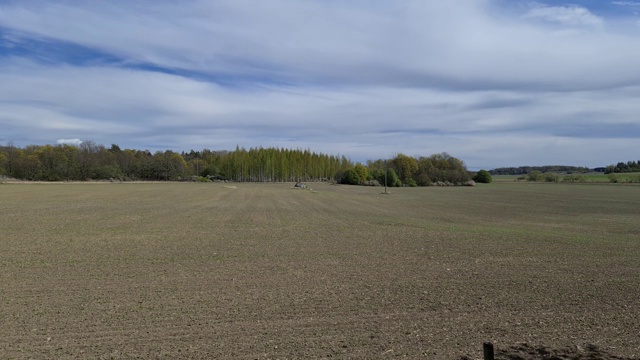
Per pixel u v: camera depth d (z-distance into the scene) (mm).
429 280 11516
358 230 22672
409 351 6695
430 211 36844
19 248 16031
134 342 6957
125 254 15039
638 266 13547
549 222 28438
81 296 9672
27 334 7270
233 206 38688
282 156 155750
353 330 7633
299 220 27516
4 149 114000
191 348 6738
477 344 7004
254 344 6934
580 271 12758
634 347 6914
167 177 131875
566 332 7594
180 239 18750
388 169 105000
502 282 11328
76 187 75062
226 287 10602
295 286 10766
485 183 130750
